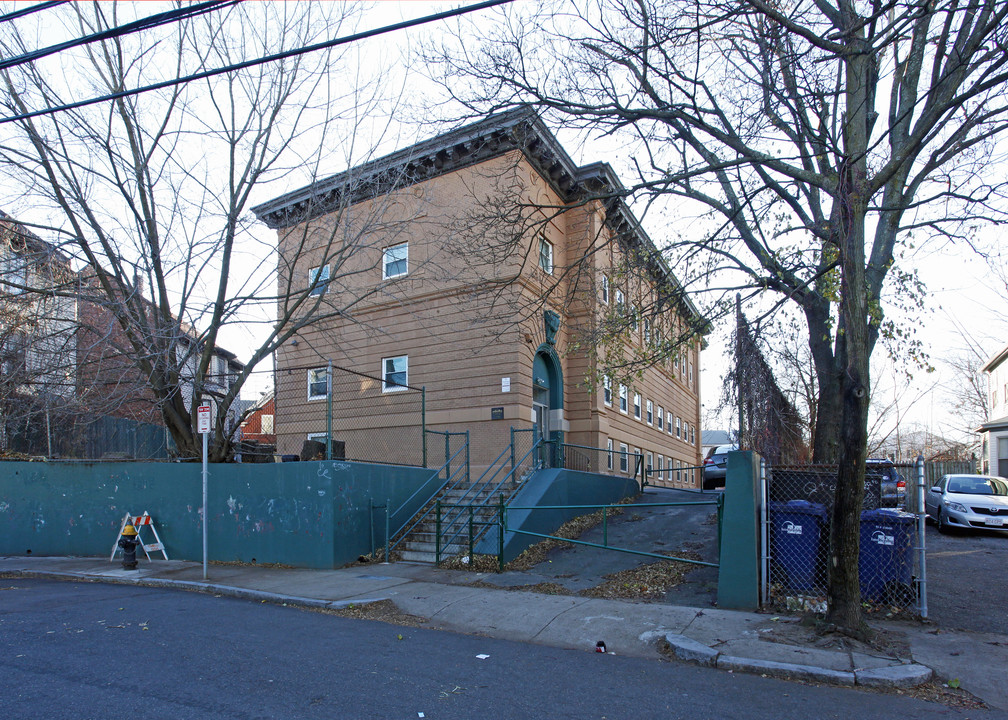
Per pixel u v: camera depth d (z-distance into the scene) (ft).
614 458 64.64
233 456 46.98
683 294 35.19
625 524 44.16
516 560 37.19
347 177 44.16
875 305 26.58
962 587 29.66
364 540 40.65
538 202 54.95
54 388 48.93
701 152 34.09
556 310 57.47
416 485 46.14
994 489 50.39
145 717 15.38
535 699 17.26
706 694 17.92
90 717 15.35
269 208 57.47
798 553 27.17
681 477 98.07
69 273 43.04
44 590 33.58
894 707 17.13
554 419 58.49
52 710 15.78
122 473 45.85
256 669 19.26
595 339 38.91
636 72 32.27
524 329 52.03
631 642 22.94
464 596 29.60
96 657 20.33
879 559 25.80
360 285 59.36
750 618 24.70
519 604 27.94
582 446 52.70
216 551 42.39
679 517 44.83
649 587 30.50
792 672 19.42
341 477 39.32
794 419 47.91
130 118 40.81
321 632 24.08
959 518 46.75
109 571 38.75
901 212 30.40
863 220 23.59
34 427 54.54
